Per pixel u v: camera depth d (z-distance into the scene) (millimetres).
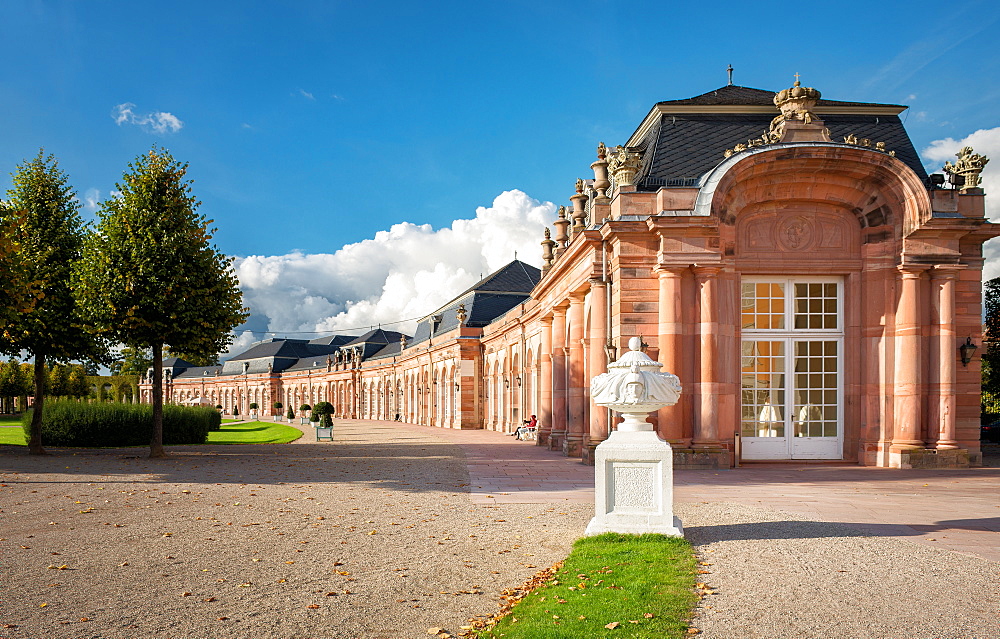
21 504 11922
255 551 8375
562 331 24953
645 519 8352
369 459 20797
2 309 17281
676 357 16516
